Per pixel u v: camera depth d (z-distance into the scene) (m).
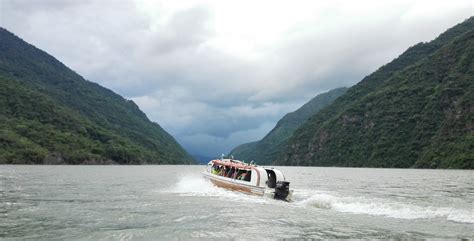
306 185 54.41
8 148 143.88
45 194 35.97
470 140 149.38
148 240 17.17
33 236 17.86
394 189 46.50
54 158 152.88
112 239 17.34
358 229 19.44
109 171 99.44
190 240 17.20
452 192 41.75
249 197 32.59
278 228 19.59
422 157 164.12
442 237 17.73
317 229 19.41
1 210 25.59
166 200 30.88
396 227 19.97
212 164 44.19
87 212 24.66
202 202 29.47
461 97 177.25
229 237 17.72
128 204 28.47
